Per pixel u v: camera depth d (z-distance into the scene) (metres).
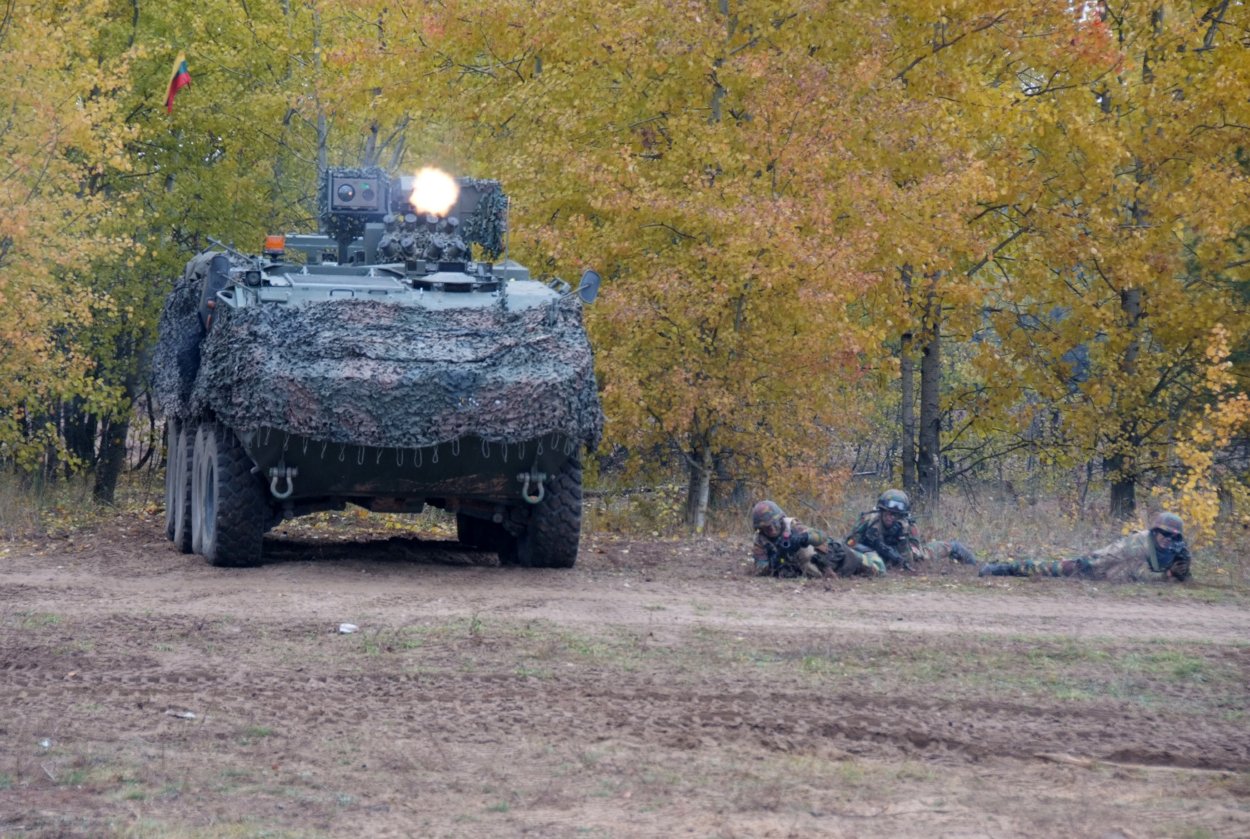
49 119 71.69
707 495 71.94
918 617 40.34
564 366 45.41
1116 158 76.00
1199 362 80.81
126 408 95.38
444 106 80.31
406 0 81.00
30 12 74.38
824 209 65.44
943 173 70.25
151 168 96.38
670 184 70.00
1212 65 77.31
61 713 27.14
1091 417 81.94
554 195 71.88
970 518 67.38
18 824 20.22
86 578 46.06
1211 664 33.81
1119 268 77.38
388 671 31.45
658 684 30.55
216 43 95.50
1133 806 21.98
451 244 53.50
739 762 24.31
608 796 22.19
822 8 68.44
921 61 76.06
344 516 74.75
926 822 20.97
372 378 43.56
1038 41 75.44
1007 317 83.69
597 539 62.22
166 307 64.19
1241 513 73.62
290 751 24.62
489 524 59.31
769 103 66.25
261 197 99.00
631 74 71.25
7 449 87.25
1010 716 28.27
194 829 20.14
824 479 68.75
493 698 28.91
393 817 21.00
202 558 52.47
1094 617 40.97
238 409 43.81
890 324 75.25
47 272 74.69
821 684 30.88
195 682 30.12
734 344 67.94
